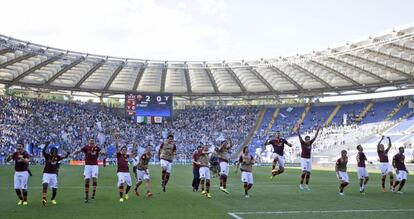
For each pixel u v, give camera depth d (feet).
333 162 176.24
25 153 49.39
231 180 91.91
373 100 225.76
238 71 203.31
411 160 155.94
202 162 58.23
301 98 238.68
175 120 237.04
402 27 136.26
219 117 243.19
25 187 49.16
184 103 251.80
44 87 202.69
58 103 223.10
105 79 205.57
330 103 239.30
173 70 206.18
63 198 55.01
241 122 239.71
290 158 206.49
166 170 63.10
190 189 69.21
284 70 195.42
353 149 193.16
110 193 61.46
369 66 170.91
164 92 208.23
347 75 186.60
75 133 206.69
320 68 184.65
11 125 187.42
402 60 158.51
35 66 178.50
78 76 196.13
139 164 57.77
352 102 232.53
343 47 160.56
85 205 47.96
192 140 225.76
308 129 224.33
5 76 183.01
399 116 203.31
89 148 53.67
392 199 54.75
